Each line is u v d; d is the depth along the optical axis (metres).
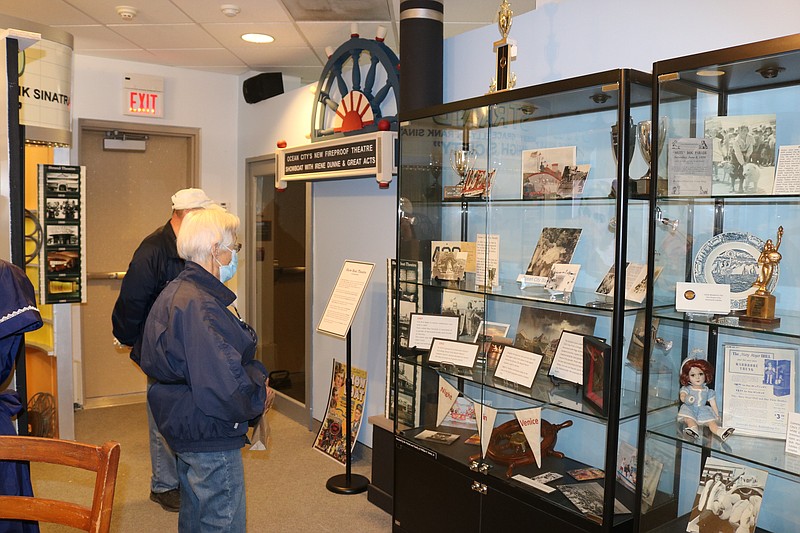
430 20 2.96
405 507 2.82
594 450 2.33
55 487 3.45
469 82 3.03
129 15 3.74
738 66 1.71
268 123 5.01
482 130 2.65
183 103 5.23
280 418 4.73
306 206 4.46
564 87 2.08
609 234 2.16
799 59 1.64
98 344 5.09
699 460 2.03
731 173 1.88
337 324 3.35
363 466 3.80
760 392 1.87
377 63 3.68
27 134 3.32
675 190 1.90
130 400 5.16
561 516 2.13
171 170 5.35
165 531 2.98
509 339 2.54
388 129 3.27
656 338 1.93
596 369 2.07
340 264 4.17
